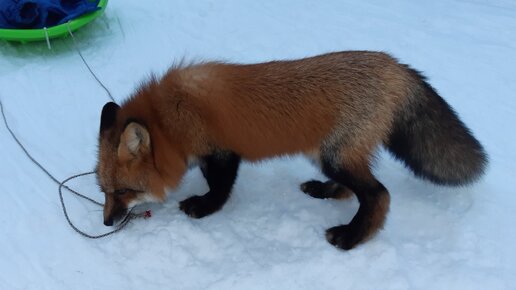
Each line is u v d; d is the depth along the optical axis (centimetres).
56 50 227
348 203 185
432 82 222
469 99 216
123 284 168
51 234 175
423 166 178
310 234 177
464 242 177
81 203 182
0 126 200
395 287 168
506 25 252
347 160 171
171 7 253
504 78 225
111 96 212
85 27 237
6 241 174
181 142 171
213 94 168
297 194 187
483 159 178
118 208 172
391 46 239
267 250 174
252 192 187
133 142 163
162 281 168
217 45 235
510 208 184
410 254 174
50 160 192
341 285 169
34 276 168
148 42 234
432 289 168
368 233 174
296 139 171
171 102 169
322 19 253
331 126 169
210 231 177
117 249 173
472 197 186
